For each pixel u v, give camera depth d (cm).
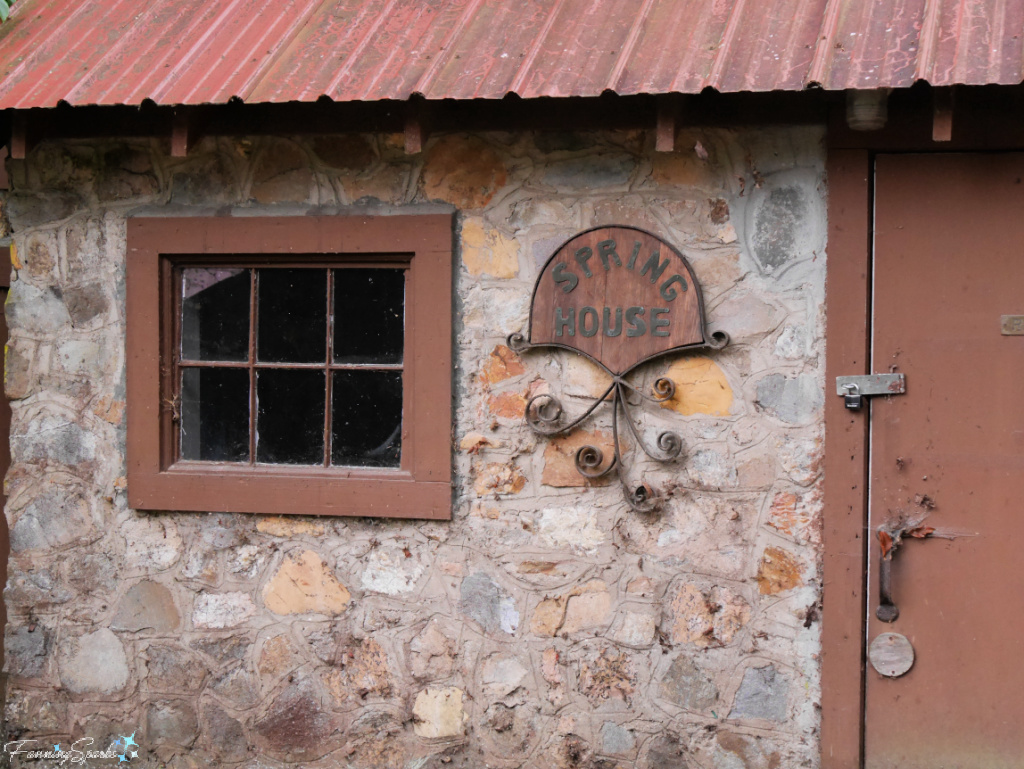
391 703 340
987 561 301
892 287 305
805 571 313
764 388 315
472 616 335
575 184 326
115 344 357
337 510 340
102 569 359
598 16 318
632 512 325
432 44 316
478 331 333
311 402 352
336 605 343
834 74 271
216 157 348
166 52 330
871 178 306
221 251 345
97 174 356
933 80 260
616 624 326
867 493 308
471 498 335
